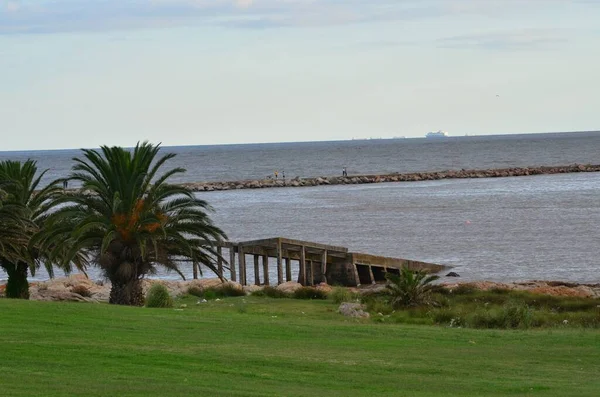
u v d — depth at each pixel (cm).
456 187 18075
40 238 4306
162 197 4269
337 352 2434
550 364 2341
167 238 4303
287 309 4525
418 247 8931
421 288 4725
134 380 1892
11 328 2514
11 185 4609
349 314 4244
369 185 19962
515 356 2459
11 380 1811
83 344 2305
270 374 2056
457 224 10919
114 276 4250
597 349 2591
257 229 10906
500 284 5669
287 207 14212
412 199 15150
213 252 4500
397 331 2902
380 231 10425
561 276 6956
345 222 11538
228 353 2305
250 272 7688
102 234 4244
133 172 4197
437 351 2520
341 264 6694
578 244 8775
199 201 4391
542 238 9325
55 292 5347
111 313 2986
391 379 2058
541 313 4122
